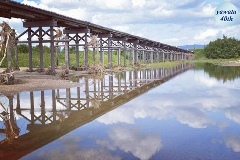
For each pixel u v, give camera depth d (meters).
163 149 6.40
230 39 129.88
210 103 12.85
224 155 5.95
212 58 128.88
